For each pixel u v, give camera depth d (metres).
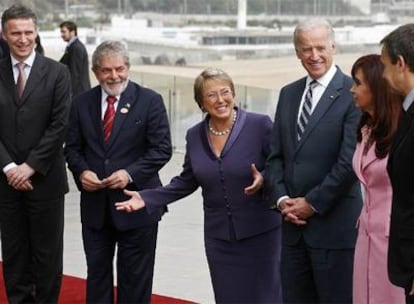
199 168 4.52
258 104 11.59
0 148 5.06
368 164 3.97
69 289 5.95
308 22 4.30
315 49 4.26
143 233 4.93
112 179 4.79
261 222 4.50
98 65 4.86
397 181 3.40
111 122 4.92
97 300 5.00
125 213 4.87
